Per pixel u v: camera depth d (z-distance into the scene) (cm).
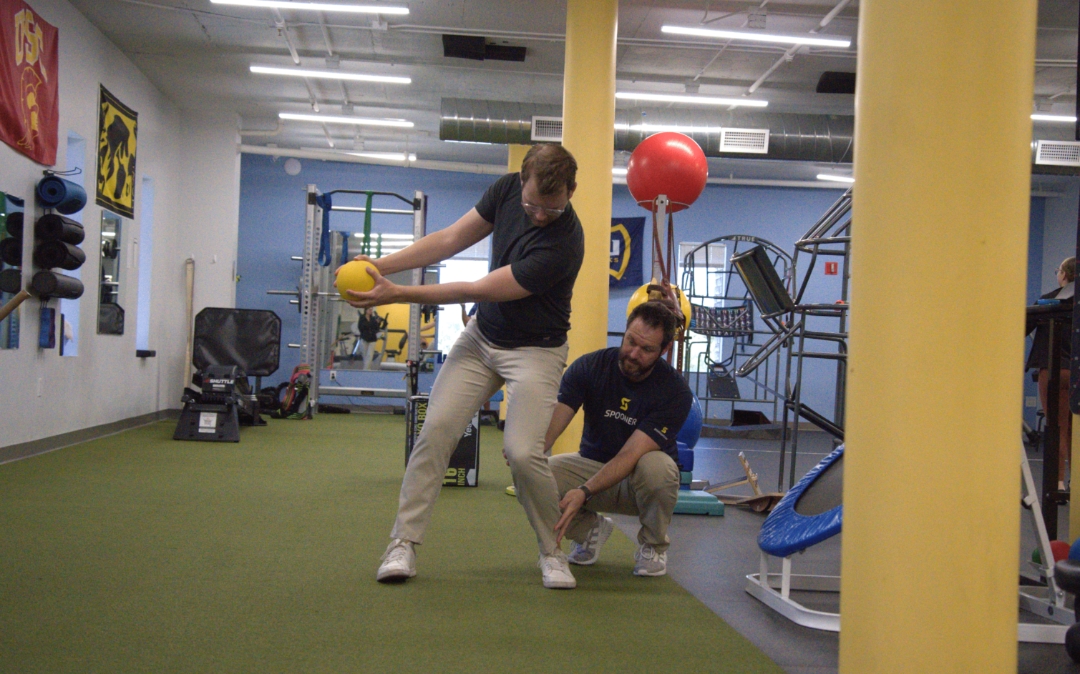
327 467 533
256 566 267
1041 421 1077
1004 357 122
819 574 297
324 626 207
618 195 1234
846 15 695
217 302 962
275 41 771
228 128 981
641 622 223
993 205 121
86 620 206
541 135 841
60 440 601
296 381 945
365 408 1105
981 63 120
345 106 977
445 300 227
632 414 275
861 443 128
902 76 123
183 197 966
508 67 844
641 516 276
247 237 1185
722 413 1228
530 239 234
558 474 282
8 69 512
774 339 529
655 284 400
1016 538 124
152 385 862
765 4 681
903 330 123
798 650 206
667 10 696
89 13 679
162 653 184
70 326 636
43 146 567
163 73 846
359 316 1124
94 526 324
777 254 825
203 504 382
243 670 175
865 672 126
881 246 125
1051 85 816
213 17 712
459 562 285
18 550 280
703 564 307
